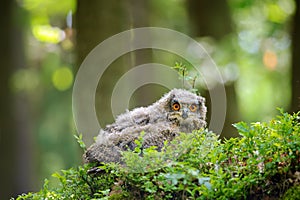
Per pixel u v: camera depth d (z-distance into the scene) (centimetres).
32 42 2702
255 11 2236
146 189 642
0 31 2264
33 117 2605
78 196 743
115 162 737
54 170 2642
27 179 2303
